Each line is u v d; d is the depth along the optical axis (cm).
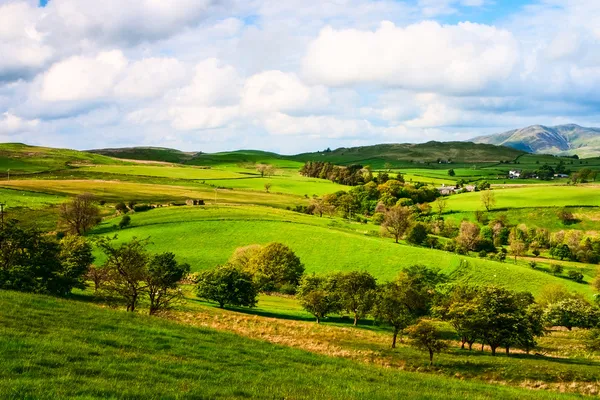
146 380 2056
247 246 11150
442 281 10138
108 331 2944
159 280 4788
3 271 5078
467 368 4716
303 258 11419
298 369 2902
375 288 7544
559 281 10938
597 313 8450
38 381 1773
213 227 12756
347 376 2945
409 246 12444
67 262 6612
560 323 8612
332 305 7300
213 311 6444
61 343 2403
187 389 1986
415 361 4847
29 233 5691
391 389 2692
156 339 2973
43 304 3300
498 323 5725
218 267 8069
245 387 2188
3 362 1958
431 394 2683
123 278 4756
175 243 11844
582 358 5772
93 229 12850
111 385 1873
